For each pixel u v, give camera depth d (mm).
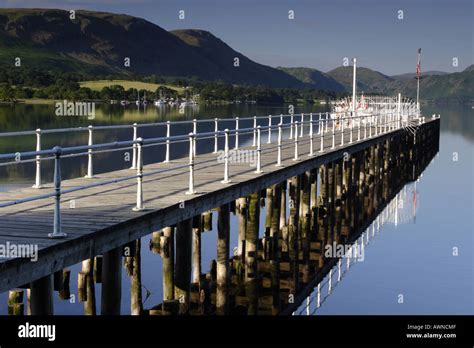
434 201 39562
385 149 43969
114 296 10805
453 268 24047
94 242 10031
